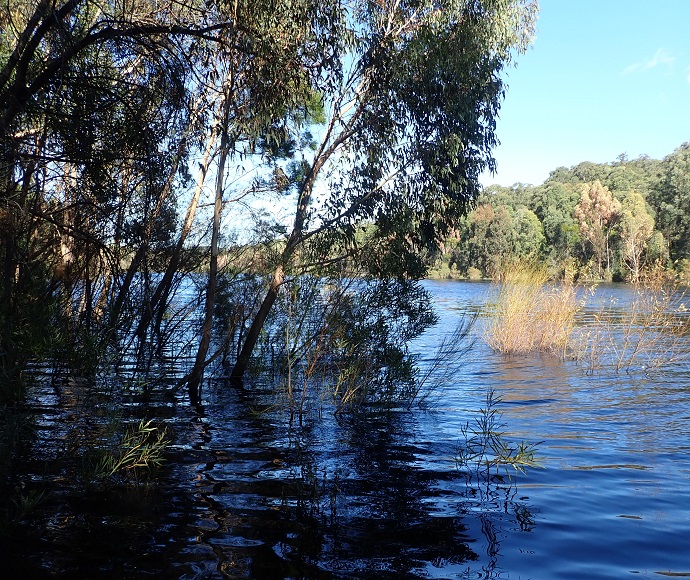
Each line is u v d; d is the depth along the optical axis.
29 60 7.14
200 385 9.39
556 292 15.40
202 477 5.06
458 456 5.87
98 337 8.53
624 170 104.06
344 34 9.29
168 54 8.43
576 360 13.20
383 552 3.63
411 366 9.02
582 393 9.44
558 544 3.77
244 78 9.67
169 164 8.84
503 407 8.40
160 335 12.02
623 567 3.46
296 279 9.82
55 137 7.57
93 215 9.16
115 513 4.20
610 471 5.41
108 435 5.98
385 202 9.65
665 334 13.84
